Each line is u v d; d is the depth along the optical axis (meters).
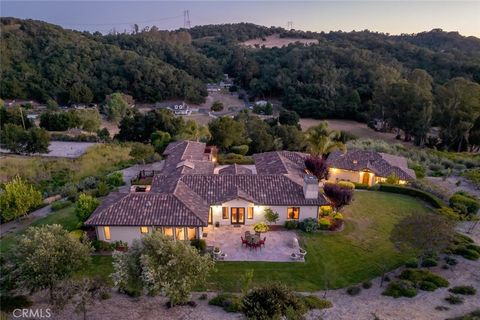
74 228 36.22
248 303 20.98
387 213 41.44
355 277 29.53
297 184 38.47
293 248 33.28
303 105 126.19
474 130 85.69
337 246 33.91
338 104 122.38
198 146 57.03
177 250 22.20
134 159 61.91
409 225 28.97
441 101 89.38
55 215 40.53
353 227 37.75
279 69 152.88
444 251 31.64
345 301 26.23
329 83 129.38
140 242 23.33
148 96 149.00
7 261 23.98
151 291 21.69
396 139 100.56
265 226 35.16
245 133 76.81
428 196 44.91
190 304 25.20
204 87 159.50
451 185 51.94
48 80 143.50
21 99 142.12
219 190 37.72
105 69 151.25
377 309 25.00
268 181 38.59
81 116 98.69
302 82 138.12
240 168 45.12
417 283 27.73
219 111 139.75
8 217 37.62
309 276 29.47
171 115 86.12
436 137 93.94
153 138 72.31
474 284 27.78
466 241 33.78
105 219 31.83
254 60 176.50
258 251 32.69
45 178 54.66
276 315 19.88
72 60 149.62
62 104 144.25
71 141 82.50
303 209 36.97
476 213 40.75
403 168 52.78
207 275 23.66
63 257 23.06
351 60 140.38
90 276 28.41
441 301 25.77
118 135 86.31
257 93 154.00
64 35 166.50
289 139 78.00
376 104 108.44
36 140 67.88
